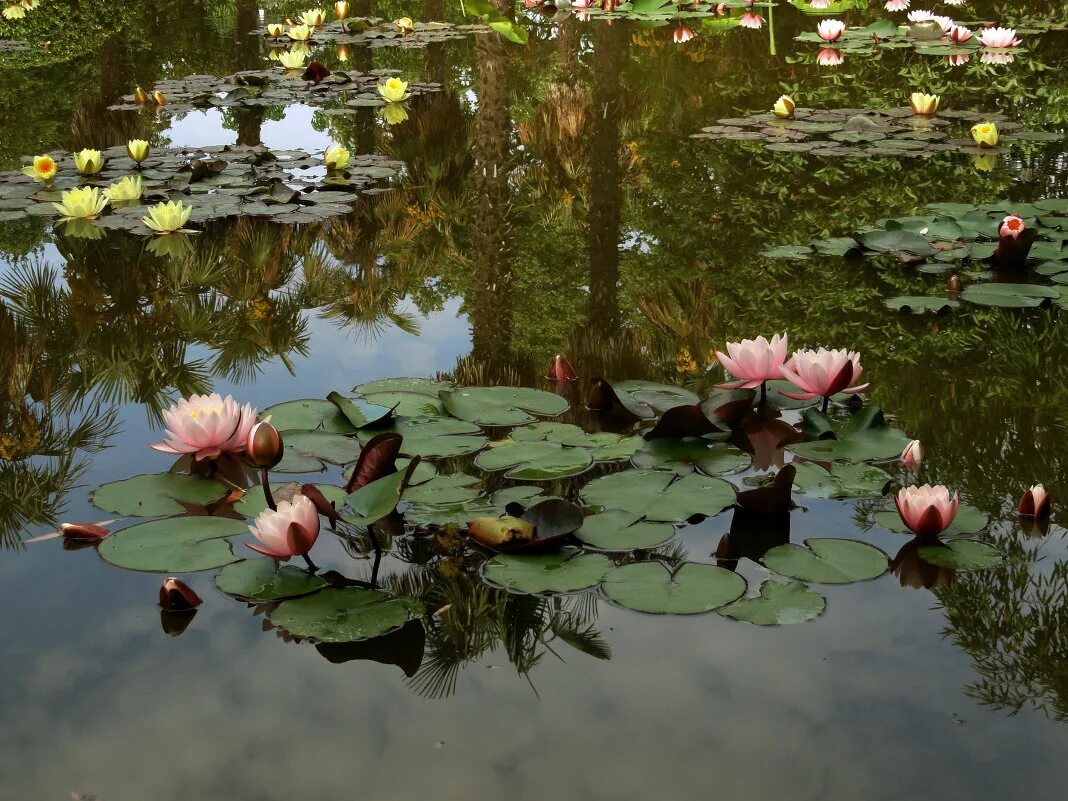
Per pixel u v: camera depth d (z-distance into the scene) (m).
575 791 1.47
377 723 1.64
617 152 6.24
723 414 2.68
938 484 2.44
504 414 2.86
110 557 2.14
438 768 1.53
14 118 7.04
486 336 3.66
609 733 1.61
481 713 1.66
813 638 1.84
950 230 4.64
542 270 4.48
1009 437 2.71
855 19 9.48
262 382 3.20
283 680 1.75
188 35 10.28
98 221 4.82
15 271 4.18
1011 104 6.86
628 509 2.27
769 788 1.48
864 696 1.69
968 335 3.53
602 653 1.80
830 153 5.80
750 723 1.62
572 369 3.21
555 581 2.02
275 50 9.72
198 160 5.98
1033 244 4.44
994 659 1.78
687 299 4.05
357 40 9.35
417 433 2.70
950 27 8.38
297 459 2.54
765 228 4.92
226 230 4.77
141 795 1.47
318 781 1.50
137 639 1.87
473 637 1.86
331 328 3.74
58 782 1.50
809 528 2.23
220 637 1.87
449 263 4.55
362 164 6.07
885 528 2.22
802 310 3.87
